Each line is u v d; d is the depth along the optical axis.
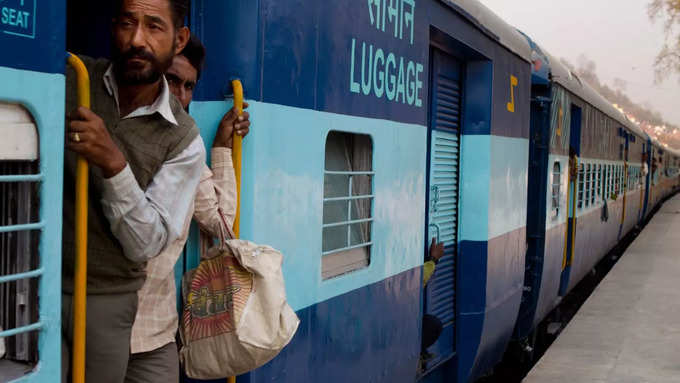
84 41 2.74
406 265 3.83
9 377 1.54
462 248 5.16
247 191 2.47
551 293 7.74
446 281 5.00
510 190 5.73
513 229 5.88
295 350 2.76
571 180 8.88
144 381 2.11
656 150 26.33
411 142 3.80
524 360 7.31
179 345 2.54
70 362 1.87
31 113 1.54
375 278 3.45
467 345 5.15
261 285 2.23
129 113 1.88
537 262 6.93
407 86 3.73
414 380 4.12
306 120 2.78
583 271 10.56
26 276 1.54
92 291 1.88
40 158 1.56
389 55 3.49
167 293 2.17
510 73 5.66
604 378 5.52
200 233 2.49
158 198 1.88
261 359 2.22
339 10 3.00
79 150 1.64
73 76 1.82
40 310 1.58
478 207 5.12
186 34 2.05
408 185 3.79
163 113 1.87
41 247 1.57
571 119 9.29
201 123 2.55
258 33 2.47
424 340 4.42
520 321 6.89
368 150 3.39
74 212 1.81
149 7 1.80
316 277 2.89
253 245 2.27
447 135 4.92
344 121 3.07
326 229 3.12
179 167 1.92
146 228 1.80
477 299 5.11
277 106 2.59
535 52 6.56
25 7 1.52
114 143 1.78
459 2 4.42
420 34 3.87
